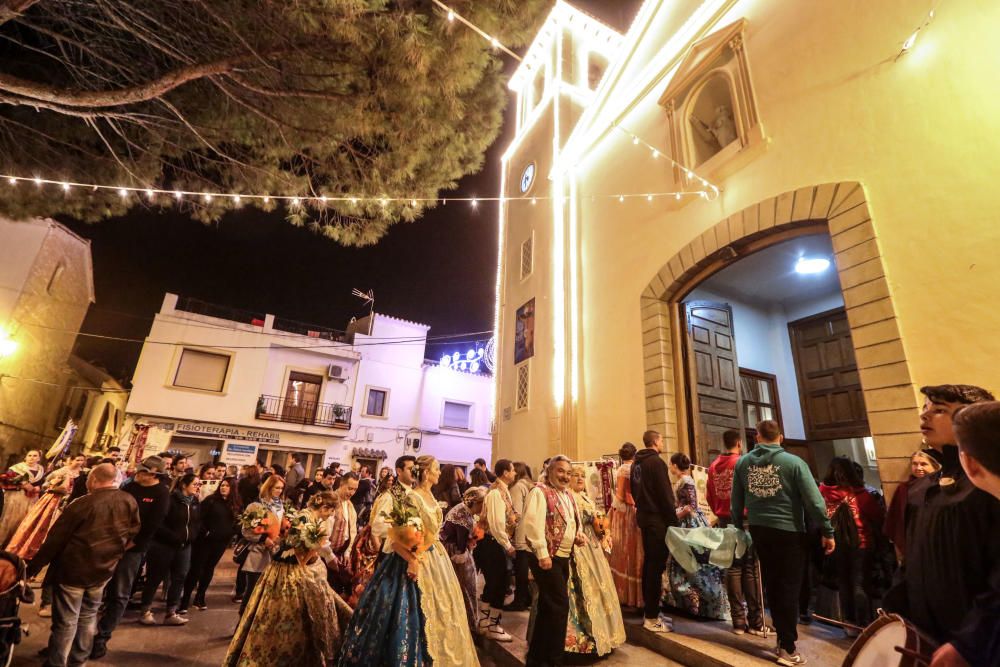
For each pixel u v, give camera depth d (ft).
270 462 60.75
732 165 21.83
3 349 46.34
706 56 24.41
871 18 17.92
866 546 15.03
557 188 35.37
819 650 13.04
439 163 22.70
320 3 16.01
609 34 43.11
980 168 14.19
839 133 18.11
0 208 23.16
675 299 24.90
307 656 12.10
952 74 15.31
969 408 5.42
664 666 13.07
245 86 19.01
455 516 16.66
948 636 6.19
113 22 18.35
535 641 12.56
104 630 14.11
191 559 19.22
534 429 33.50
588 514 14.60
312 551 12.82
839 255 16.99
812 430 28.07
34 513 20.83
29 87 15.65
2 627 9.70
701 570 16.70
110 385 66.69
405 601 11.43
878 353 15.21
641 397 24.84
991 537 5.94
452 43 17.69
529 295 37.63
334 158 22.30
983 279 13.53
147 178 23.07
